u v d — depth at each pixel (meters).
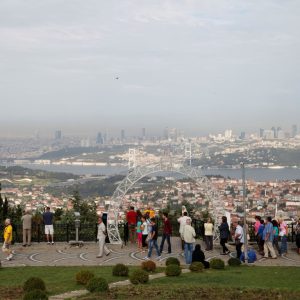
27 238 28.56
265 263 21.89
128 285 15.88
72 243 27.20
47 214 27.64
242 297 14.18
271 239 23.28
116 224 28.45
